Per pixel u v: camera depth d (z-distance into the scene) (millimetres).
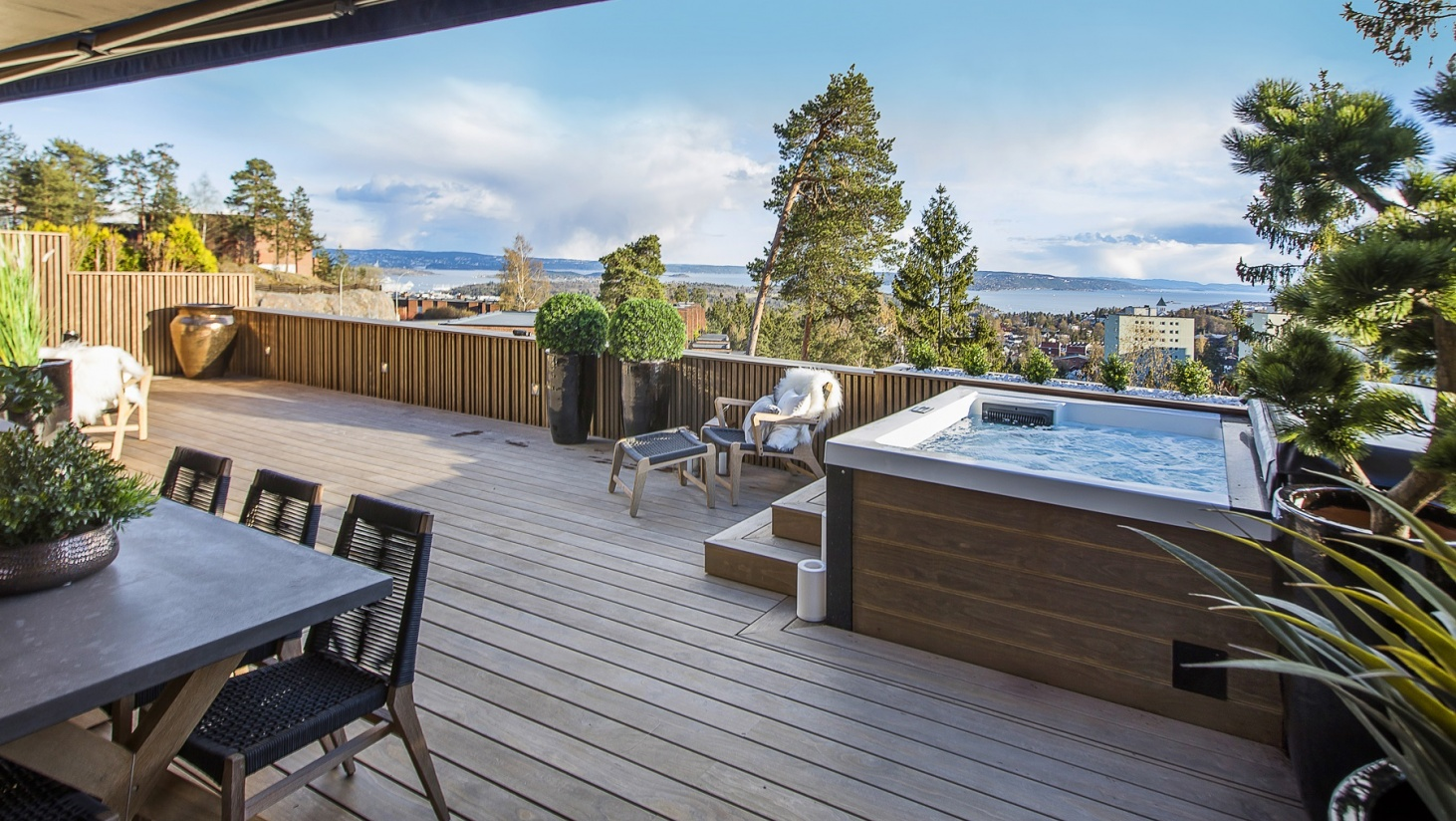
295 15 3139
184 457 2744
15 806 1542
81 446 1901
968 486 3018
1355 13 4266
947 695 2861
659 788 2318
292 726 1844
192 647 1558
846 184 20406
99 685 1415
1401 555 2092
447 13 2986
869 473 3232
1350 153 2344
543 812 2209
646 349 6367
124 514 1900
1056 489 2857
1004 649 3029
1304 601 2297
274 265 37812
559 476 5836
